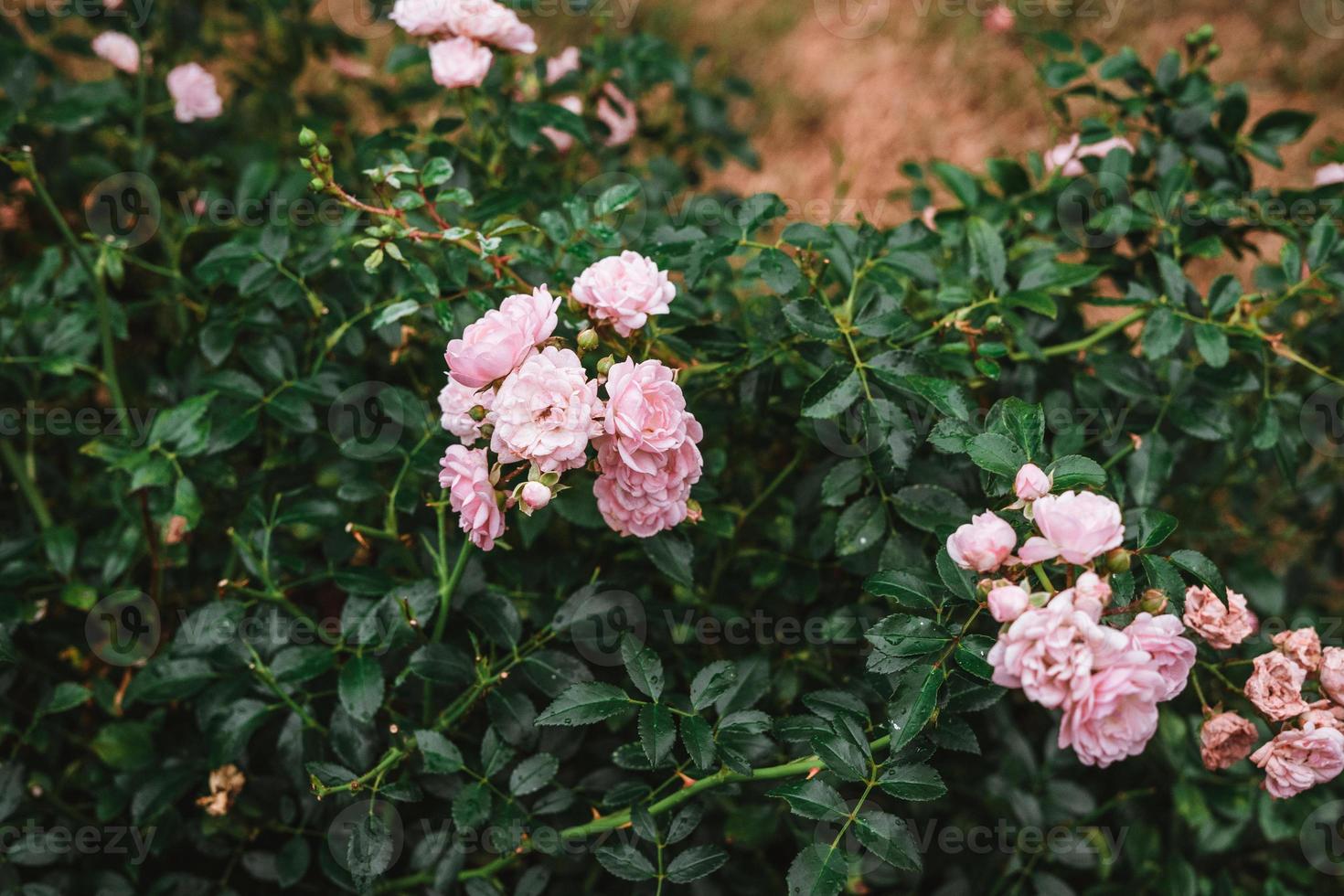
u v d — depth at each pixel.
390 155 0.70
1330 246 0.73
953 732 0.63
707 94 1.07
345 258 0.80
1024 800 0.79
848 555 0.71
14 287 0.83
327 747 0.73
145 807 0.72
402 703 0.74
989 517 0.58
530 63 0.92
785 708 0.75
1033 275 0.73
